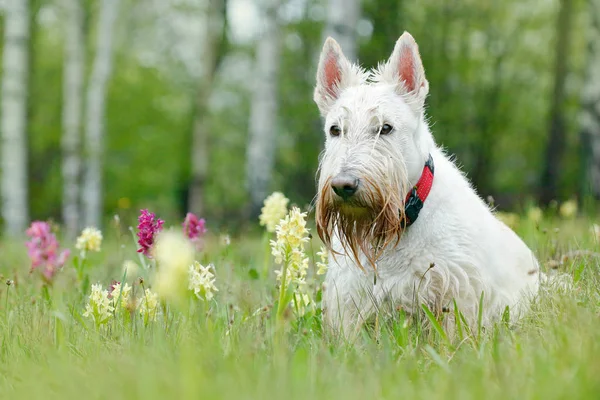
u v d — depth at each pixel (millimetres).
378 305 6887
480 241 7012
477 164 47062
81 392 4676
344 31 20797
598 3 28906
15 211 29328
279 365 4902
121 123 45312
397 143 6715
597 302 6293
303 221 5734
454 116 43844
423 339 6398
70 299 8125
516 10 46812
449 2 44656
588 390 4129
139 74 46656
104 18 36031
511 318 6906
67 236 21938
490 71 47781
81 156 35938
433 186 6957
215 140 50312
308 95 43344
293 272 6477
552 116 40562
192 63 50031
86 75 42562
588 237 10172
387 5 39844
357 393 4430
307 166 45406
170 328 6250
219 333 5734
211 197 51156
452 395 4254
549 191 40969
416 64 7012
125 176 47156
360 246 6820
